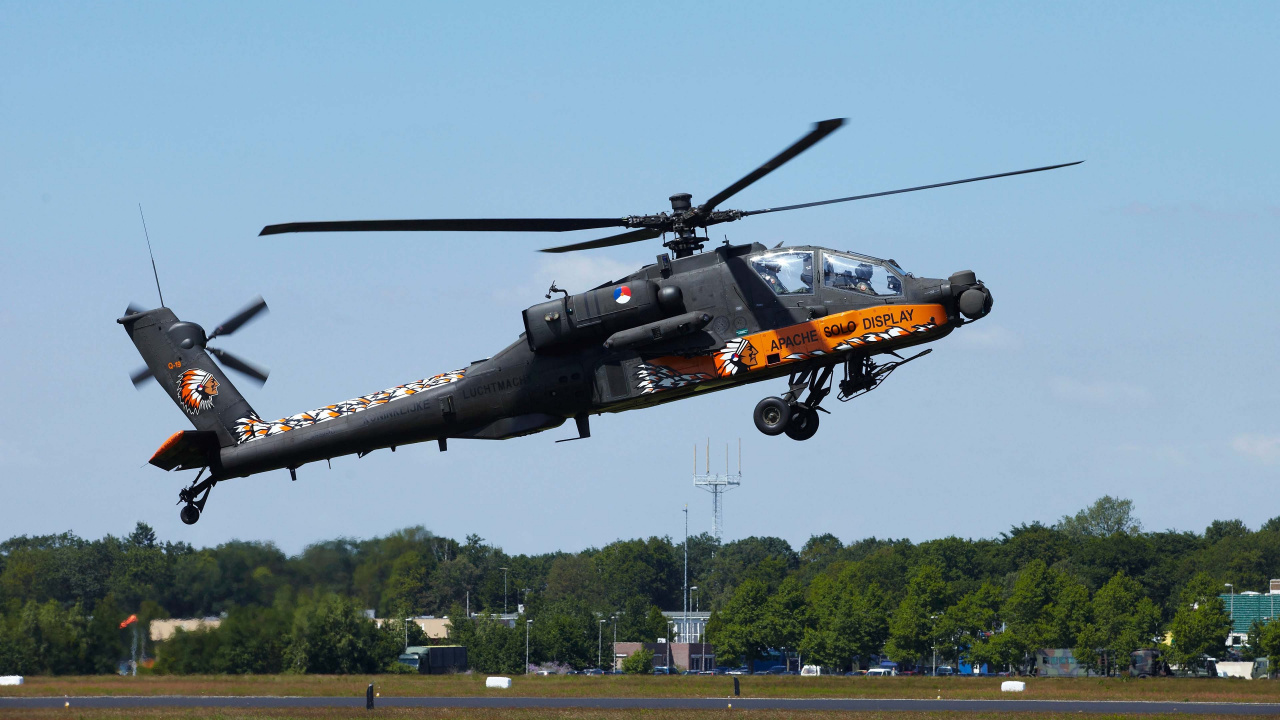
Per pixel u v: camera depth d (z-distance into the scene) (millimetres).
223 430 97938
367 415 91562
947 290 80688
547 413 86562
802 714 109500
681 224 82062
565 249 83812
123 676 138125
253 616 143250
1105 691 144750
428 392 89812
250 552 146750
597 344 84875
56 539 157500
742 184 76375
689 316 81875
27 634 136375
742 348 81625
